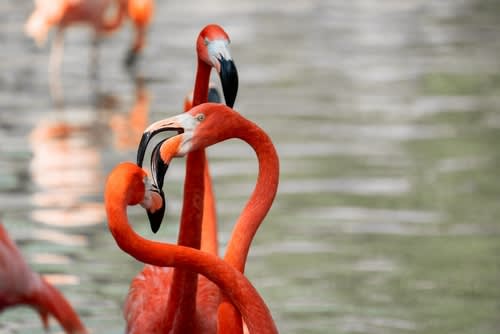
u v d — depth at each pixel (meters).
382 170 12.93
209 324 6.86
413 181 12.45
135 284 7.41
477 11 28.02
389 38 23.70
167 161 5.81
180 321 6.75
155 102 17.31
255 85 18.42
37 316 8.73
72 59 22.25
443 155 13.59
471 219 11.10
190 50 22.42
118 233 5.74
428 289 9.30
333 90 18.02
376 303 9.01
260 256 10.15
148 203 5.81
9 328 8.40
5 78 19.69
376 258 10.07
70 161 13.34
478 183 12.34
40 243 10.29
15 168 12.98
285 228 10.94
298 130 15.03
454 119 15.73
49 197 11.77
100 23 21.52
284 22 26.06
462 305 8.98
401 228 10.91
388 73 19.59
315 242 10.52
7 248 5.61
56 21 21.70
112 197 5.71
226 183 12.34
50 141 14.47
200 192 6.64
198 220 6.67
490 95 17.53
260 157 6.30
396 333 8.36
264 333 6.07
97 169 12.95
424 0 30.42
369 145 14.12
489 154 13.61
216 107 6.00
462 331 8.38
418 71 19.78
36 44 23.69
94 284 9.29
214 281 6.07
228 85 6.06
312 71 19.80
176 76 19.75
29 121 15.84
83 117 16.16
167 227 10.83
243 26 25.31
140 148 5.81
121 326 8.34
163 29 25.00
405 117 15.91
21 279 5.63
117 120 15.95
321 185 12.33
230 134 6.08
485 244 10.40
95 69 20.88
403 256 10.13
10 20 26.62
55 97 17.91
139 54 21.34
